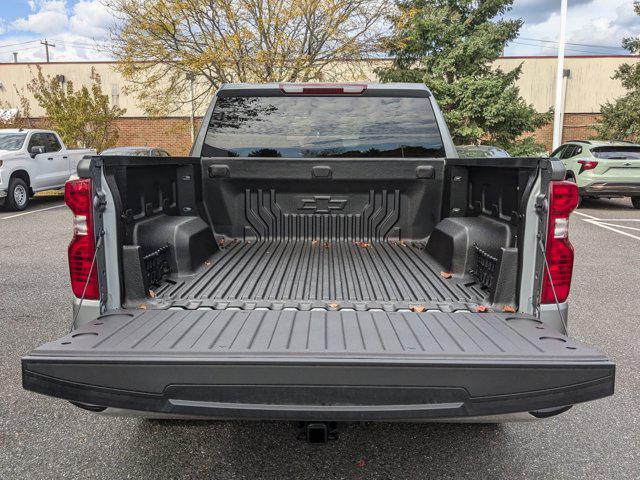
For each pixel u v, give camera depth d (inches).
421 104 163.8
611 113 831.1
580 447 125.8
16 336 195.8
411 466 117.8
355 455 122.0
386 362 81.8
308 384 82.7
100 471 114.9
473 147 645.3
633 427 135.0
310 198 167.3
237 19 621.6
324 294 121.0
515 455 122.3
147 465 117.4
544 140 1186.0
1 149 551.5
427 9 789.2
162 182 142.2
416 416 83.0
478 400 82.9
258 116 164.2
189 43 639.8
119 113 939.3
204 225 148.7
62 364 83.4
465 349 86.6
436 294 121.3
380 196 166.4
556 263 104.7
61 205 609.3
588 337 198.8
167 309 109.4
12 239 395.9
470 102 780.6
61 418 137.9
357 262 148.3
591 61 1165.1
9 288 262.5
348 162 159.6
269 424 136.3
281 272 138.3
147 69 683.4
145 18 613.9
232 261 147.6
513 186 118.6
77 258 104.8
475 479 113.0
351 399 82.8
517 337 92.7
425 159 158.7
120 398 83.7
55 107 856.9
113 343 88.4
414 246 166.2
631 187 548.4
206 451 123.4
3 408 142.9
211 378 82.8
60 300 242.2
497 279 111.0
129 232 117.2
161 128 1197.1
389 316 105.3
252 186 166.4
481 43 776.3
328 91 161.8
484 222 133.8
